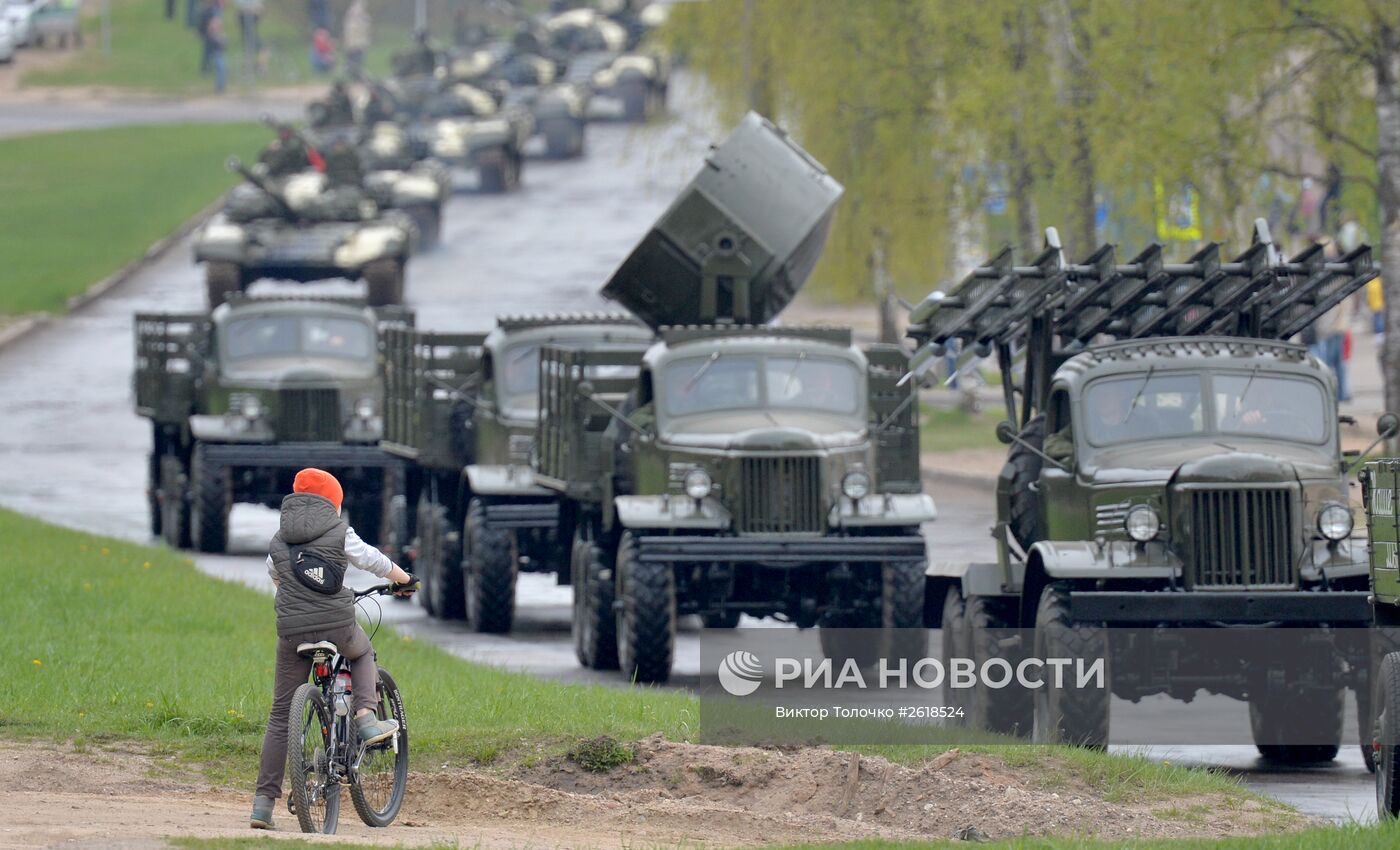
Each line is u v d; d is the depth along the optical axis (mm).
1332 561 51875
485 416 85062
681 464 67312
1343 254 58438
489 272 190500
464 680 58406
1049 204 111250
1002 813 42406
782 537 65875
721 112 147750
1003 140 111250
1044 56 107312
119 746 48281
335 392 103188
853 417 69500
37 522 98438
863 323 165250
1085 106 103875
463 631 80750
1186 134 94000
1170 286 58625
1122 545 52250
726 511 66250
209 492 101375
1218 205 96875
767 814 42438
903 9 121062
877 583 67062
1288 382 55719
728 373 69438
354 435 102812
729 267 79562
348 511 105375
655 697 55688
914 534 68000
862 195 125438
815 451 66250
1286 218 102938
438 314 170500
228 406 103000
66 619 67188
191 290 195875
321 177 174000
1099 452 55062
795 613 67312
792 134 132625
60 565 79875
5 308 182875
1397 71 91625
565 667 70125
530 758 46906
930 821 42406
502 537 79125
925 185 124375
